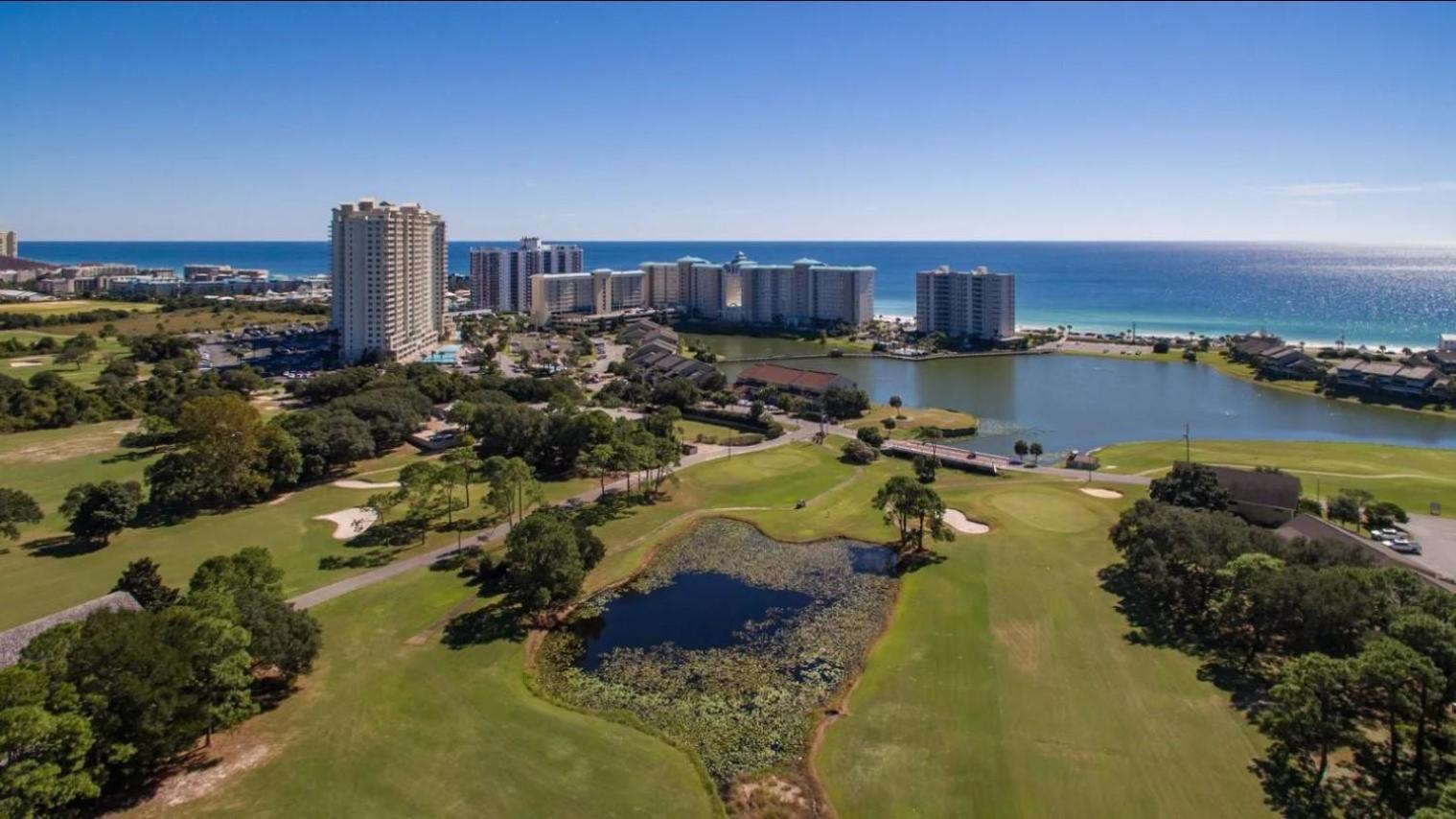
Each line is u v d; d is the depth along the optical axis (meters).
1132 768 56.16
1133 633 75.75
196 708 56.06
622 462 116.62
